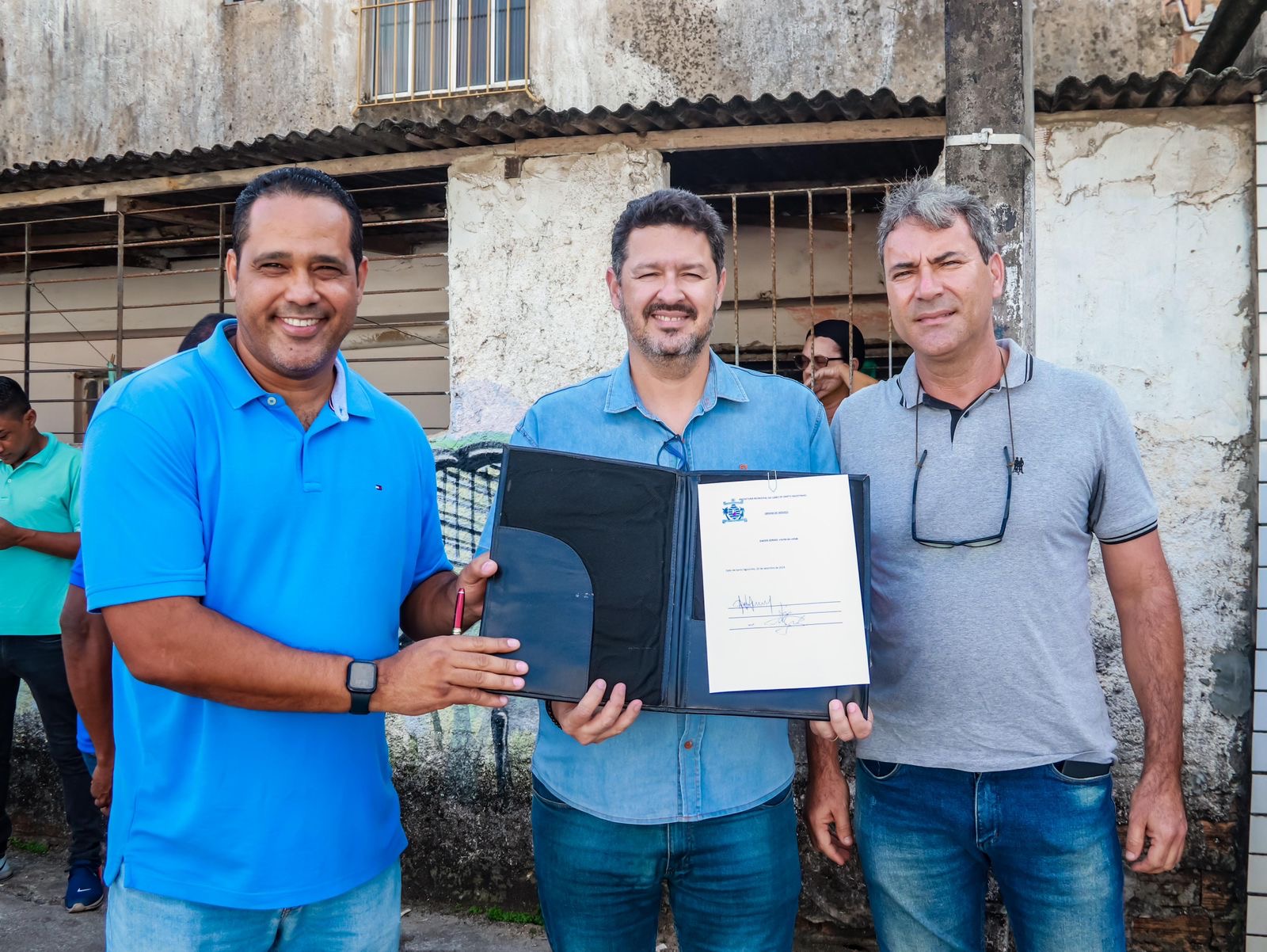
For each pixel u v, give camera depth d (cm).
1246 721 339
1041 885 212
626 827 212
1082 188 354
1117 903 213
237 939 179
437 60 654
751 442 226
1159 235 349
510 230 398
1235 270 343
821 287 551
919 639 217
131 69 689
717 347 566
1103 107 349
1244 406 341
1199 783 344
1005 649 212
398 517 200
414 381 598
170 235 529
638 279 214
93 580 171
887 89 342
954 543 215
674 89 595
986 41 253
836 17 569
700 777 213
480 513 398
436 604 211
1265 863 330
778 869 217
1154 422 349
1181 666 220
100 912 394
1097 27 533
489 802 390
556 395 237
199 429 178
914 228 215
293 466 185
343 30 661
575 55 614
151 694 180
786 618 191
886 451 227
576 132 385
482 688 183
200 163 411
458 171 402
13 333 658
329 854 184
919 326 215
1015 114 251
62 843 451
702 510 195
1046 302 356
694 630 193
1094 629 348
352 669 174
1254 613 338
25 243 529
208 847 176
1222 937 342
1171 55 526
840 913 359
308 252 178
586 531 194
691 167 436
